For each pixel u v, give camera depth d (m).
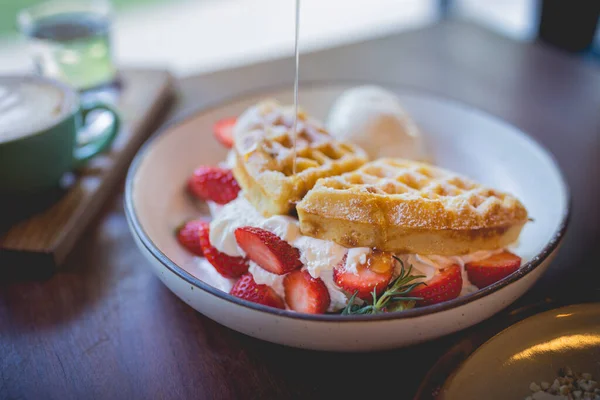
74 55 0.54
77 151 0.47
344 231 0.37
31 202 0.44
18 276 0.41
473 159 0.49
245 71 0.62
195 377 0.35
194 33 1.05
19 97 0.44
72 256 0.42
